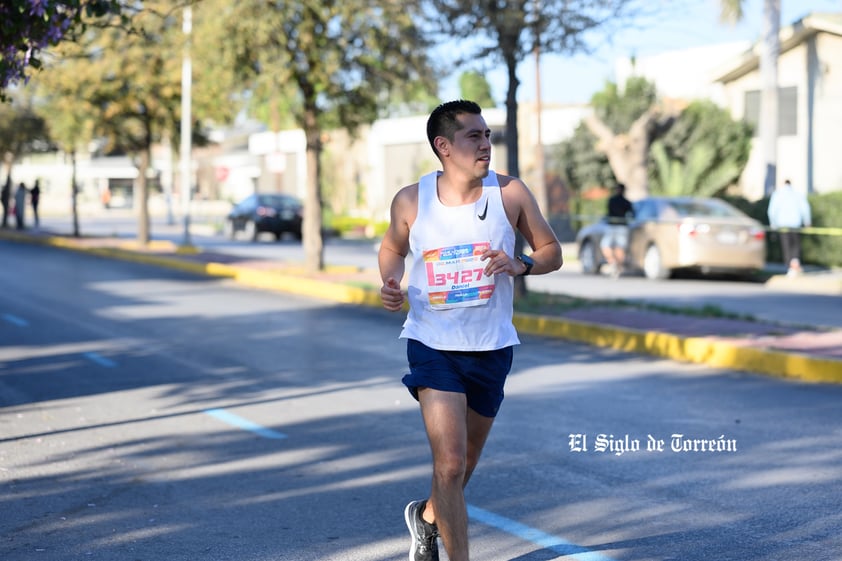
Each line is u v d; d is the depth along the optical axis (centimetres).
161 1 4228
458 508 986
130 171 18225
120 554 1191
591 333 2956
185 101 6450
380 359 2653
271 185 14862
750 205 5906
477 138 1006
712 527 1280
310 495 1436
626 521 1309
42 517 1339
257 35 4216
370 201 12694
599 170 8200
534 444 1733
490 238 1012
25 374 2441
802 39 6825
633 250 5075
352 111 4709
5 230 9100
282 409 2041
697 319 3080
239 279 4956
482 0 3306
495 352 1026
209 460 1641
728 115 7319
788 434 1792
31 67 2103
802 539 1230
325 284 4206
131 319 3466
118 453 1691
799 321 3347
